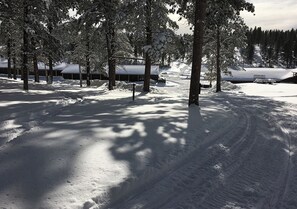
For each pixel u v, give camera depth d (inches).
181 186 195.0
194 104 541.0
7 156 217.2
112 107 503.8
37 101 558.9
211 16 769.6
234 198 183.2
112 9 1049.5
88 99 653.3
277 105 627.2
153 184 194.7
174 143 272.5
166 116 405.7
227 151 273.3
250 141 313.0
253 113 506.3
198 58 533.3
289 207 175.3
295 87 1588.3
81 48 1528.1
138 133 298.0
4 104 498.0
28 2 846.5
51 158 213.9
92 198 161.5
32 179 178.9
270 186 203.0
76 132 293.1
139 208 163.8
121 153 232.4
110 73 1151.6
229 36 1339.8
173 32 896.9
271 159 258.8
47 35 930.7
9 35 1337.4
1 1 777.6
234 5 714.2
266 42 6781.5
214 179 208.1
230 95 941.2
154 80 2691.9
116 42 1197.7
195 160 243.6
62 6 971.9
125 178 187.8
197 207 169.3
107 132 297.1
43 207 149.0
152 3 890.7
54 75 3100.4
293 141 323.6
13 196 157.8
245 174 222.1
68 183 175.9
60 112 442.0
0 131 303.6
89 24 1080.2
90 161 211.0
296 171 233.1
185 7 757.3
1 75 2839.6
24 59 909.8
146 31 943.0
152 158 228.4
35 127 317.1
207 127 348.5
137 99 666.2
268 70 3284.9
